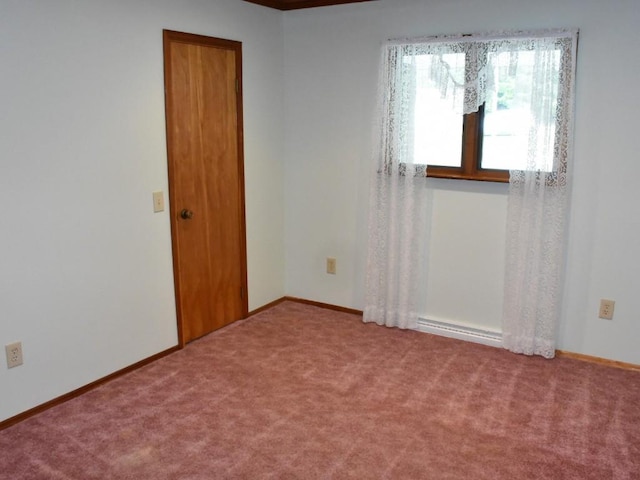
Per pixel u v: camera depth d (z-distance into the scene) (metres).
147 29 2.96
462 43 3.22
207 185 3.50
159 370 3.18
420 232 3.62
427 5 3.35
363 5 3.58
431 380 3.07
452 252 3.59
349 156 3.88
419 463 2.34
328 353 3.42
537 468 2.31
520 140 3.16
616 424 2.63
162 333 3.34
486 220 3.43
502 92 3.19
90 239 2.84
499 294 3.48
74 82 2.65
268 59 3.85
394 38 3.49
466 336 3.61
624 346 3.19
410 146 3.47
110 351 3.03
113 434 2.54
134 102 2.95
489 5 3.17
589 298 3.23
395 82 3.44
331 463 2.34
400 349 3.47
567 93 3.00
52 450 2.42
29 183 2.53
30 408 2.69
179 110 3.23
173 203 3.26
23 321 2.60
